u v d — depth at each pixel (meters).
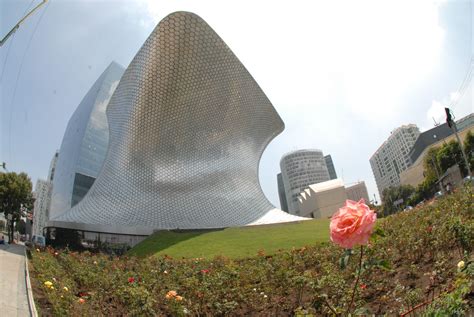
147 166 43.12
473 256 6.98
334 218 3.05
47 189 108.50
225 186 44.41
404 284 7.46
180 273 12.36
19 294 9.73
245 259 17.28
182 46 40.53
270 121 50.12
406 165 130.12
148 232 36.03
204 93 43.66
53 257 18.89
